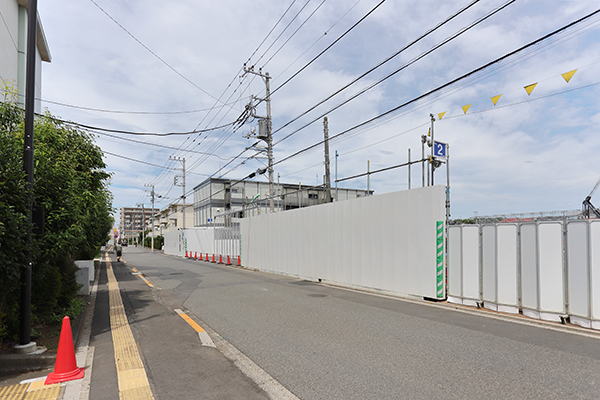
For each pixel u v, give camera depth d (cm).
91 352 557
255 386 416
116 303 1000
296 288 1191
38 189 631
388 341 575
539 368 448
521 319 703
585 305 624
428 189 924
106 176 959
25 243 512
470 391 386
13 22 1214
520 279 736
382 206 1068
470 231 839
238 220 2447
